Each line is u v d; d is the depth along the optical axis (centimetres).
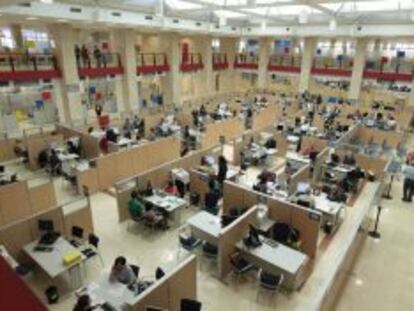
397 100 2392
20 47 2200
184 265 646
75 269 769
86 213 900
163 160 1445
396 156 1561
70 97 1873
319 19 2150
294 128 1791
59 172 1331
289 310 728
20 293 141
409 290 809
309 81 2664
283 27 2373
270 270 760
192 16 2072
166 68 2444
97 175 1199
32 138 1411
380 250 956
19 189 983
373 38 2341
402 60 2406
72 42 1814
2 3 788
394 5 1705
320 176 1325
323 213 984
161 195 1023
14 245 768
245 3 1598
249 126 2044
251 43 3341
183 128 1816
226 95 2791
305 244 891
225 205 1041
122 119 1859
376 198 1134
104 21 1594
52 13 1407
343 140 1600
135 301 559
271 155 1520
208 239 836
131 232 984
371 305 757
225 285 793
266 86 2923
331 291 702
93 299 625
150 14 1816
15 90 1828
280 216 917
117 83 2191
